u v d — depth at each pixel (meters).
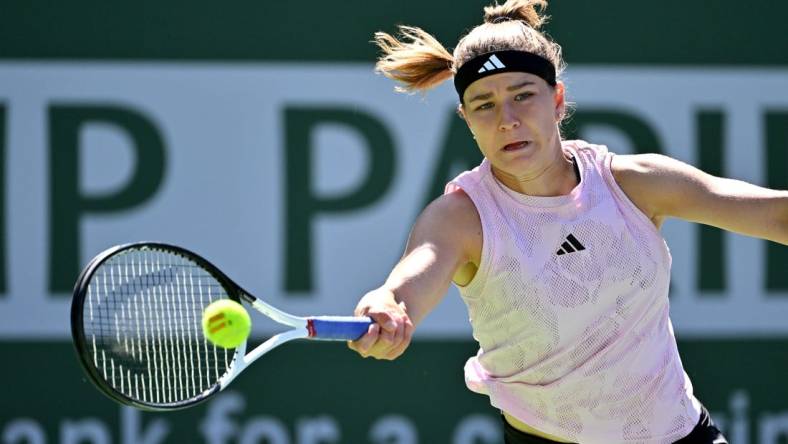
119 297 13.59
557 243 11.44
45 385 22.12
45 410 22.08
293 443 22.31
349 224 22.61
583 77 22.86
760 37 23.19
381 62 12.76
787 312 22.97
